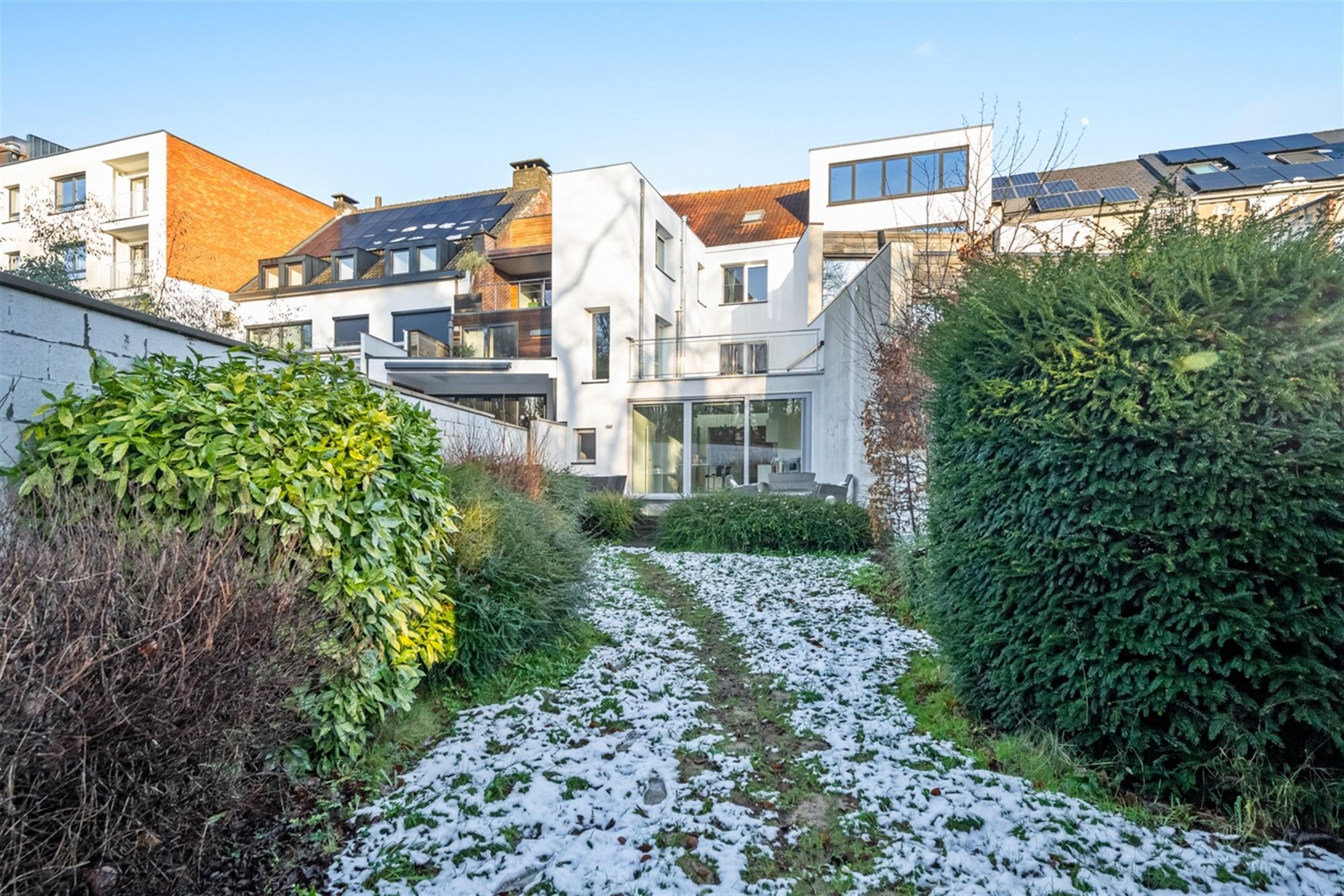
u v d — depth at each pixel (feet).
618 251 54.90
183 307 53.67
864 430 30.07
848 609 19.94
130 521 7.91
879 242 56.13
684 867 7.45
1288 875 7.17
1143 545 9.00
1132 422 8.76
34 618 5.59
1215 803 8.57
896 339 26.63
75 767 5.57
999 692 10.87
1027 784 9.12
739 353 52.95
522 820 8.35
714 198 79.82
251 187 81.61
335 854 7.75
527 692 13.08
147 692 5.87
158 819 6.25
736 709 12.43
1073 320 9.73
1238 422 8.24
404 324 66.59
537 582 15.29
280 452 8.98
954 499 11.57
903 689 13.17
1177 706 8.64
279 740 7.79
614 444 54.03
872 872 7.34
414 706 11.62
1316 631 7.91
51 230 57.98
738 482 51.65
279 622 7.38
